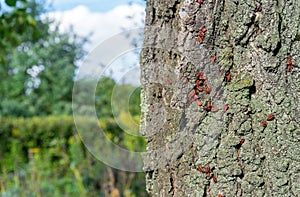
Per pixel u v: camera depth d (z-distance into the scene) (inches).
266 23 19.5
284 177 19.4
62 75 147.4
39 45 151.9
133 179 56.0
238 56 19.7
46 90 146.6
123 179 55.6
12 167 76.0
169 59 20.3
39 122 95.3
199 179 20.0
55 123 94.3
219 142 19.8
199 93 20.0
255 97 19.7
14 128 94.7
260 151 19.6
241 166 19.7
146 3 20.8
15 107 138.1
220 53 19.8
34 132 94.7
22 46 149.1
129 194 53.3
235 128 19.7
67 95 148.0
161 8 20.3
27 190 60.2
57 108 143.9
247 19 19.5
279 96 19.5
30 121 96.7
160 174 20.7
